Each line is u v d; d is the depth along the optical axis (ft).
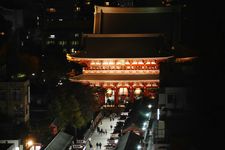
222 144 295.28
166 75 409.90
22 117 627.87
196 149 306.76
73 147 584.81
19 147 485.97
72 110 644.69
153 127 472.03
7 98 633.61
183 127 345.31
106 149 588.50
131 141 510.99
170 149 330.13
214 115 314.55
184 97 364.58
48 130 610.24
